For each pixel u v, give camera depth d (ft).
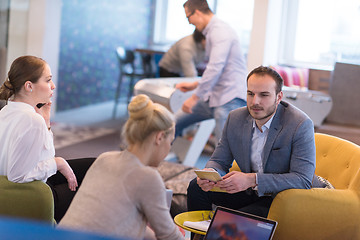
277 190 7.92
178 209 10.96
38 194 7.38
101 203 6.05
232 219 7.50
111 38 30.50
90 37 28.48
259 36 18.76
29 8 21.67
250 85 8.11
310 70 20.72
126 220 6.05
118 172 6.13
